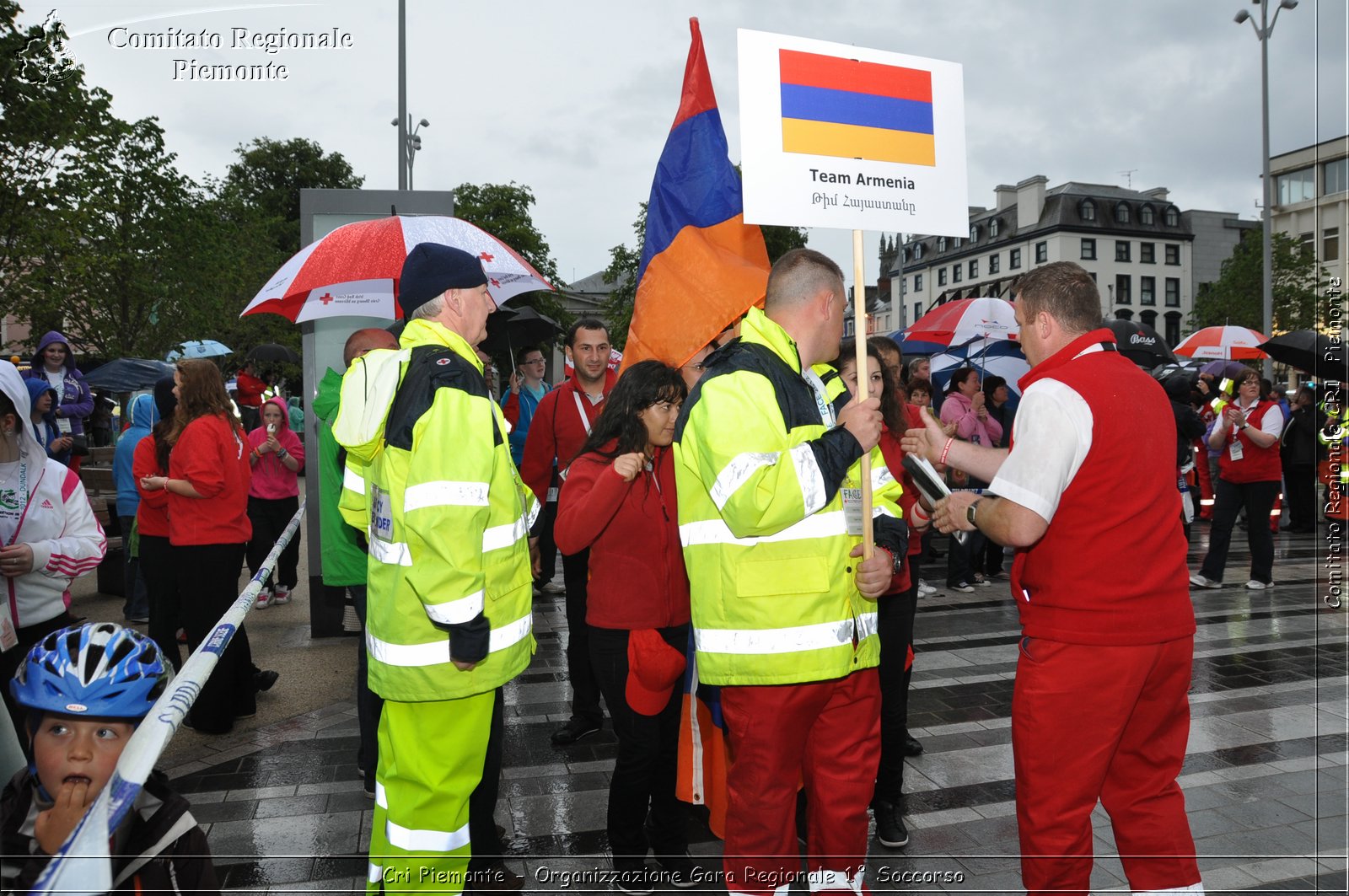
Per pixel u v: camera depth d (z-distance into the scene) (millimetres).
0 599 3047
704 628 2531
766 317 2660
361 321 6660
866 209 2777
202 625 4762
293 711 5086
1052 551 2561
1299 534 12148
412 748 2559
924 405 7867
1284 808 3812
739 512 2311
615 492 3051
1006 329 10461
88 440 15375
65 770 1814
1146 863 2652
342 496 2979
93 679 1801
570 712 5152
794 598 2436
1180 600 2564
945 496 2934
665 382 3191
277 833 3639
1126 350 6445
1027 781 2596
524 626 2697
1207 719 4918
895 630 3473
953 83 2943
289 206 39594
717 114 3613
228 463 4742
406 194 6797
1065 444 2486
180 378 4758
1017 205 77062
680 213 3561
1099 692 2502
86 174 13477
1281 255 33250
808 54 2723
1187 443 8438
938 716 5023
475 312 2785
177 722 1818
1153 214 75688
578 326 5238
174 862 1785
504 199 37906
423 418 2455
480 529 2428
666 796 3225
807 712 2510
